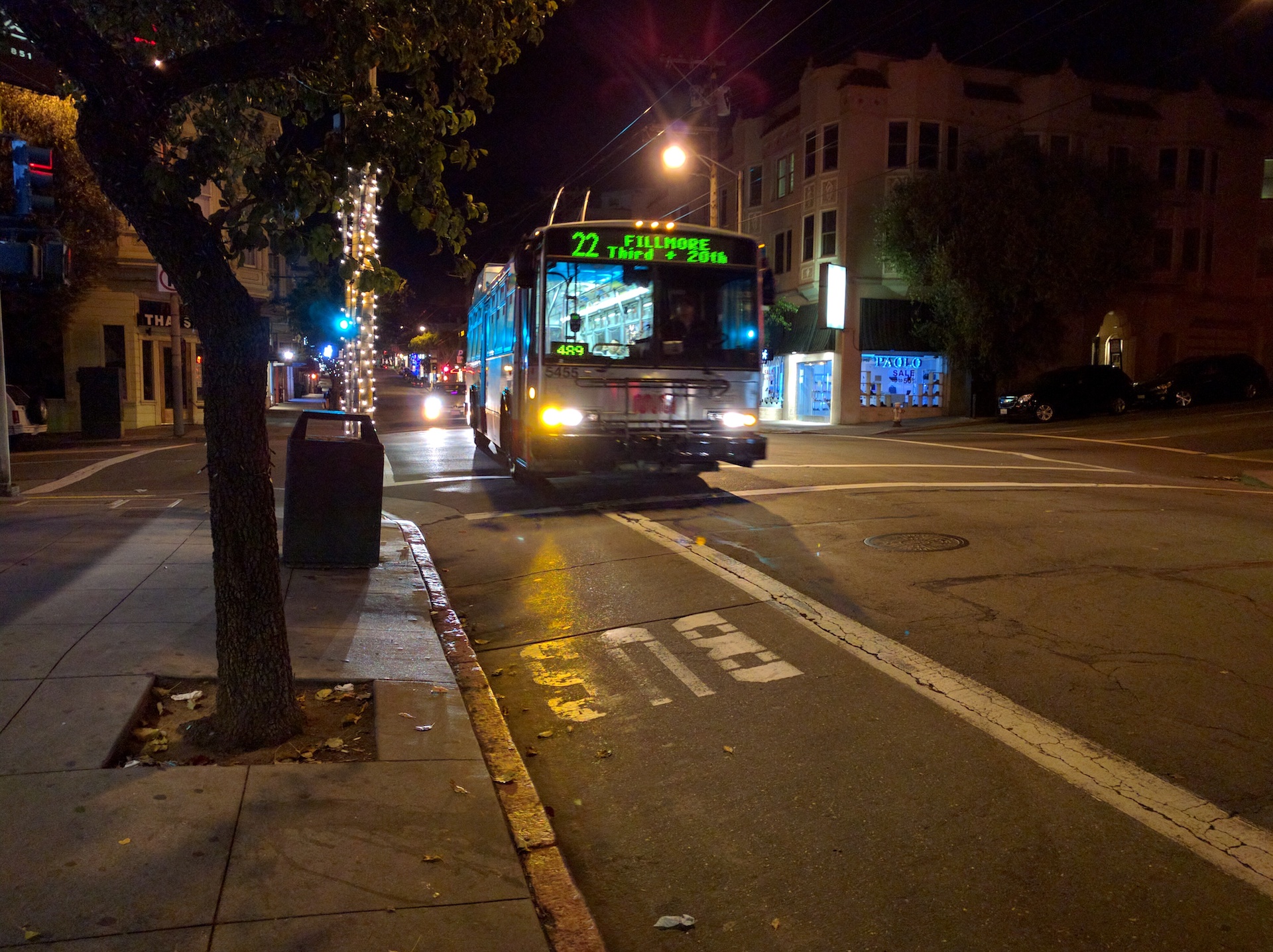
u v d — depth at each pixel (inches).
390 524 425.7
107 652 218.4
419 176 196.4
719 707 219.6
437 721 197.0
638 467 476.1
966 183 1185.4
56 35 162.7
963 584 314.0
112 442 924.6
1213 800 169.3
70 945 116.3
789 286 1421.0
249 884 132.1
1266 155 1449.3
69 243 846.5
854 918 138.5
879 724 205.8
